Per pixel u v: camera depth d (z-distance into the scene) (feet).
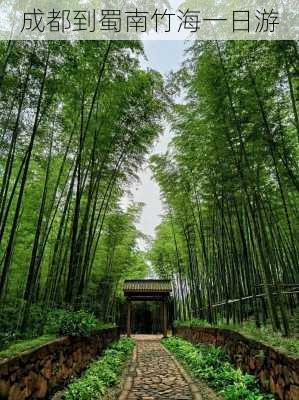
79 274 24.49
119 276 54.34
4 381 8.29
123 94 23.65
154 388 15.53
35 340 13.00
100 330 24.14
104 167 26.68
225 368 16.52
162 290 50.03
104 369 17.42
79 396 12.23
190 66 22.80
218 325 25.08
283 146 20.76
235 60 18.70
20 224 28.63
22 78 17.97
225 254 30.45
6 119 19.63
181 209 38.99
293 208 27.50
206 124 23.50
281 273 30.48
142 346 37.76
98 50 20.99
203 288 40.24
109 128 24.02
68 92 20.36
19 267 31.12
